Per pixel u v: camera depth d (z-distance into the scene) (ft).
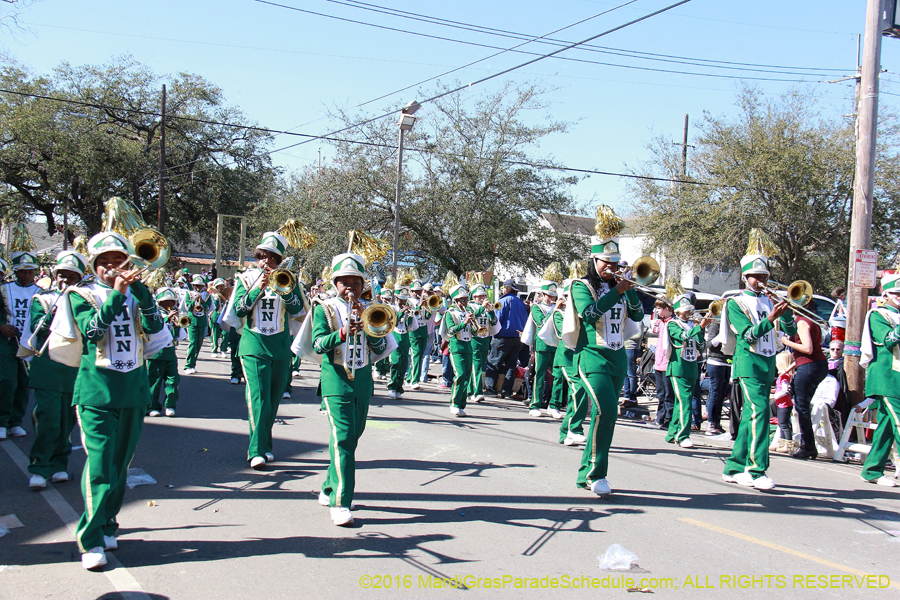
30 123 106.11
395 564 14.58
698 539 16.83
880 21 30.81
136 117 123.75
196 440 25.90
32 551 14.85
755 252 21.77
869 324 23.79
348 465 17.06
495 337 42.60
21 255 25.12
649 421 37.32
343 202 82.07
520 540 16.28
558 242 86.02
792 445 28.73
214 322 57.16
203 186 125.18
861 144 31.12
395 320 16.87
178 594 12.82
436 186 82.38
